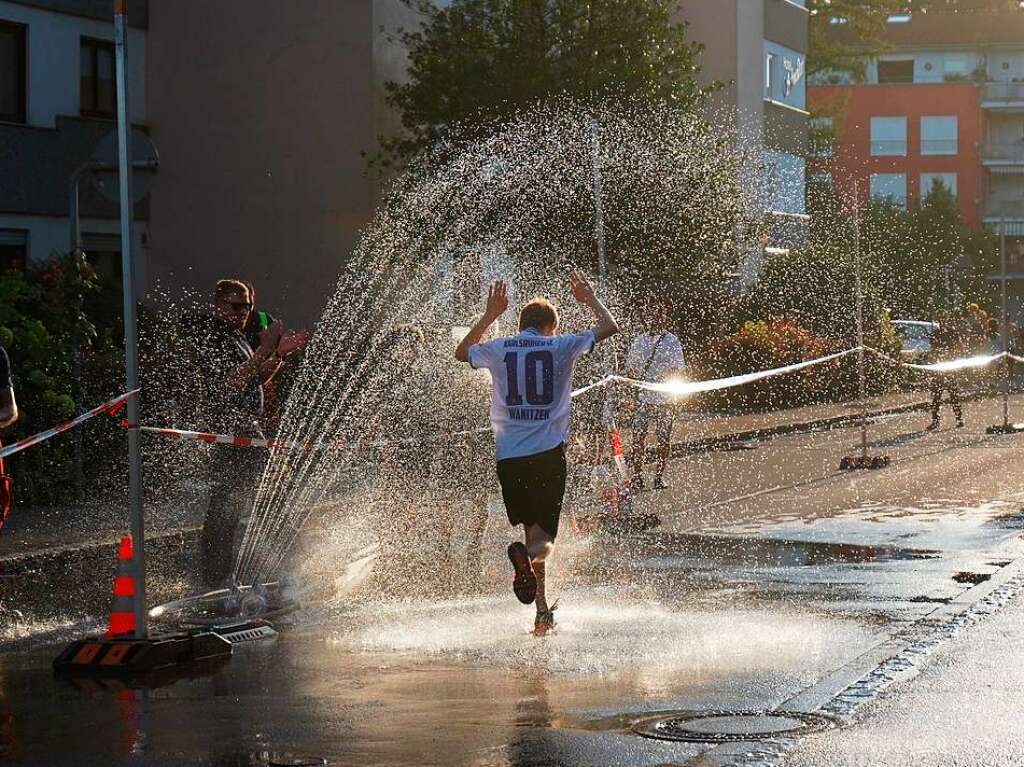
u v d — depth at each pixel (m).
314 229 42.59
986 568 17.06
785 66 66.81
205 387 16.41
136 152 23.38
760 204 51.41
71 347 23.80
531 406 13.84
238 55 43.41
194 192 44.00
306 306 42.59
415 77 39.28
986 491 25.95
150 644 11.99
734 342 49.56
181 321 16.73
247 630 13.37
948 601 14.85
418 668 11.86
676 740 9.48
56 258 25.61
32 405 22.52
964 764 8.84
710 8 61.00
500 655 12.37
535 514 13.79
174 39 44.06
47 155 41.12
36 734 9.82
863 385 31.36
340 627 13.81
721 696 10.70
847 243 65.44
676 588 16.00
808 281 56.97
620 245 37.78
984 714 10.09
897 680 11.20
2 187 39.97
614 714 10.18
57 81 41.53
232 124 43.53
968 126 129.62
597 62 38.00
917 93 129.75
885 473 29.73
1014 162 129.50
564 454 13.99
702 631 13.39
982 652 12.23
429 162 38.75
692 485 27.52
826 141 89.50
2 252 40.25
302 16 42.66
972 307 43.31
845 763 8.88
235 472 16.19
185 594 15.73
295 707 10.51
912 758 8.98
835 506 23.94
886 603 14.80
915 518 22.12
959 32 134.88
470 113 37.69
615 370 24.48
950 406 54.12
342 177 42.31
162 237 44.34
